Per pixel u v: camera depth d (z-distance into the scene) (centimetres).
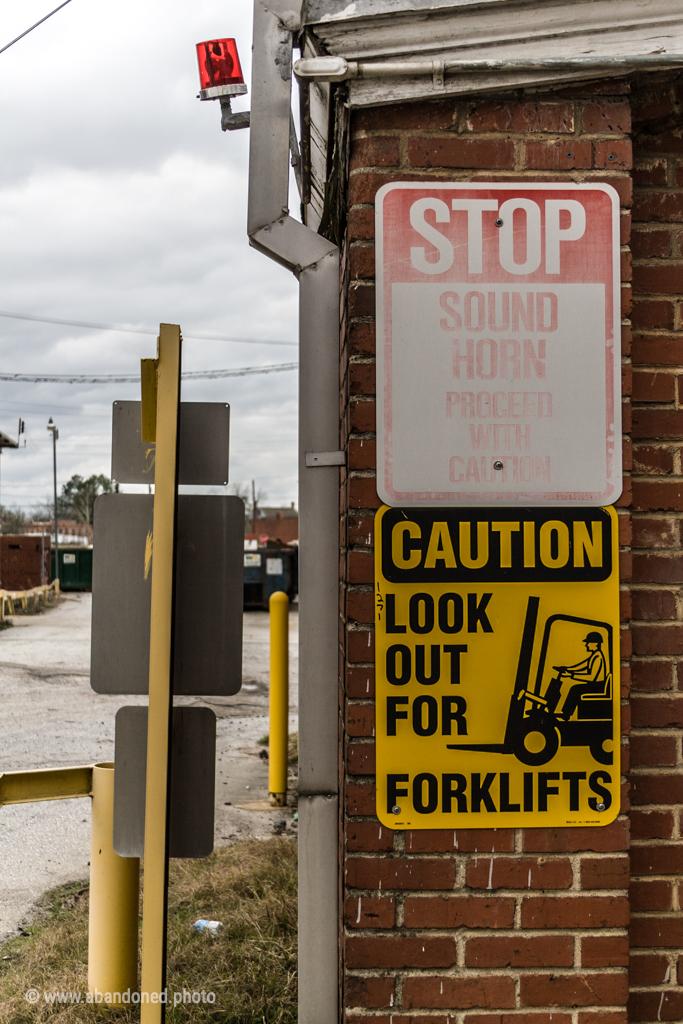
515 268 210
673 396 226
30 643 1486
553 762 208
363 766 207
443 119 209
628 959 207
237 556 198
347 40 207
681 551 225
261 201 214
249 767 624
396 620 208
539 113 210
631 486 217
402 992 205
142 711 197
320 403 215
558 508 210
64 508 7862
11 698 922
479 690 208
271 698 530
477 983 206
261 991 302
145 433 193
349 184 212
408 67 203
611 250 211
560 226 210
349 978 205
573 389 211
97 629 198
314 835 212
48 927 356
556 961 206
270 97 213
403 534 208
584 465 211
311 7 208
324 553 214
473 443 209
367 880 206
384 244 209
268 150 213
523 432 210
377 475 208
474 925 206
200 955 327
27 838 475
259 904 362
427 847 206
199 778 195
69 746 686
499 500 210
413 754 207
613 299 212
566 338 211
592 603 210
